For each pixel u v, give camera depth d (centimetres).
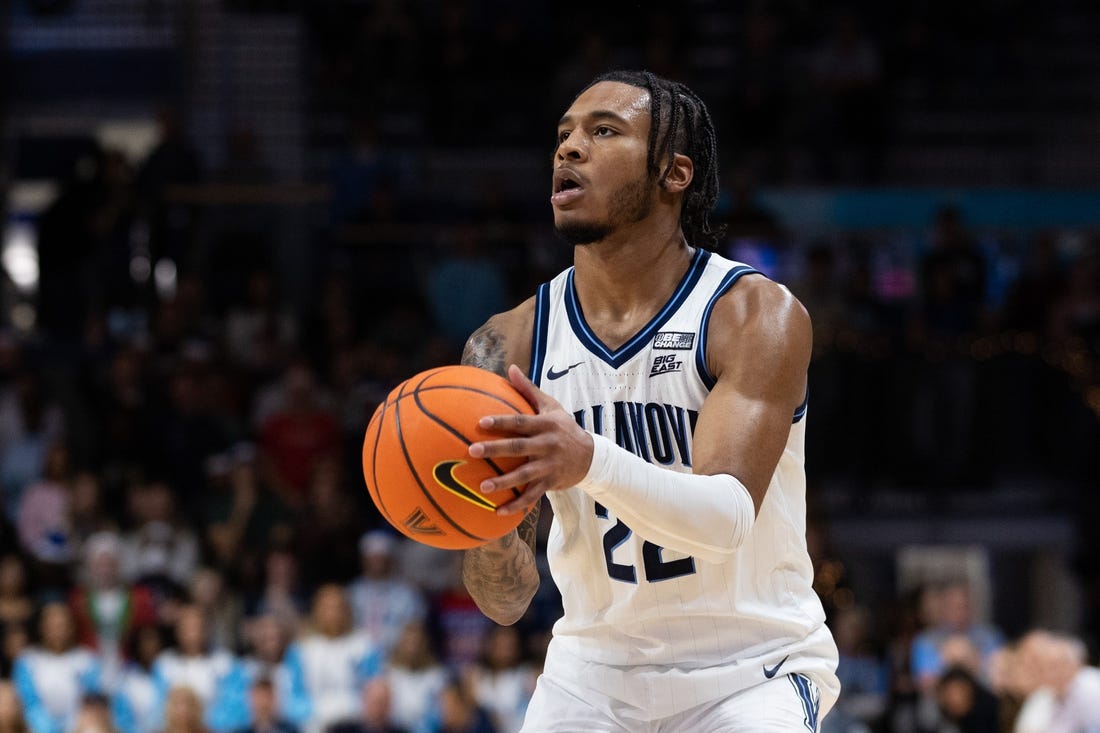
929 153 1603
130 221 1309
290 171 1548
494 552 331
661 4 1616
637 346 313
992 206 1303
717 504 270
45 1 1712
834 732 887
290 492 1084
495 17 1623
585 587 325
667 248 318
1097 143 1628
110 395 1162
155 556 974
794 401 296
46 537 1000
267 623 898
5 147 1520
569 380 320
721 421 289
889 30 1672
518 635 946
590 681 326
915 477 1220
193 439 1112
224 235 1309
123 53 1684
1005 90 1650
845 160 1426
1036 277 1256
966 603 1004
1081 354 1220
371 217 1305
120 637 923
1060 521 1225
